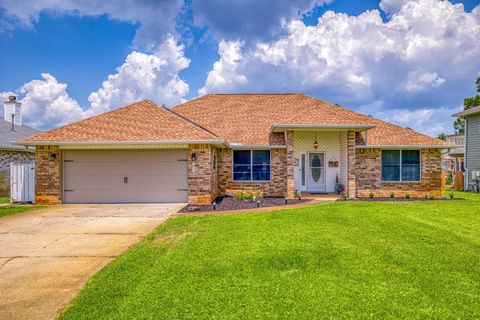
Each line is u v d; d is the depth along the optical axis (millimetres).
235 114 21547
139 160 15375
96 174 15367
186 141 14633
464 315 4383
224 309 4527
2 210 13188
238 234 8602
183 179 15258
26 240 8453
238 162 18281
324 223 9945
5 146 22219
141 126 15828
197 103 23219
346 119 16672
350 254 6891
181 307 4594
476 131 24438
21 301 4934
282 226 9547
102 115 16656
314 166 19078
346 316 4336
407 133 19047
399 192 18172
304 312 4438
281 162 18062
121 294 5039
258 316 4336
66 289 5375
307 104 22219
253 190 18094
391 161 18297
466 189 24781
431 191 18125
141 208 13656
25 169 15898
